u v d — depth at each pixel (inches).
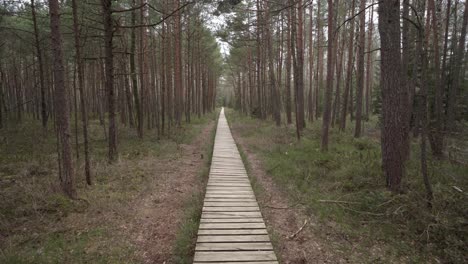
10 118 830.5
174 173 365.4
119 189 289.6
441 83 462.3
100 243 193.6
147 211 247.1
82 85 288.8
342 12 672.4
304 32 884.6
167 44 726.5
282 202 269.9
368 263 171.9
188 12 700.7
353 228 212.4
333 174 319.0
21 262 165.8
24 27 660.7
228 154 488.1
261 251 177.5
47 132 577.6
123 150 459.8
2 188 271.4
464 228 185.9
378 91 701.9
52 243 189.9
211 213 235.6
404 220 211.2
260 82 1123.3
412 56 470.9
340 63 742.5
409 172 285.4
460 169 286.7
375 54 1358.3
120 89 831.7
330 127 724.0
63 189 256.1
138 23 581.0
